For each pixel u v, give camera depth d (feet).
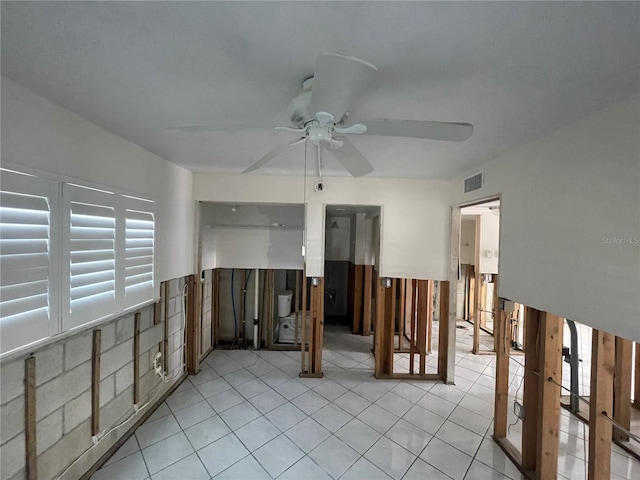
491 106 5.35
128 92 5.15
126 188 7.72
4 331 4.76
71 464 6.44
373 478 7.14
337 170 11.05
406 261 12.15
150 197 8.80
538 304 6.86
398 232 12.12
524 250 7.39
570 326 10.17
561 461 7.94
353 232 18.98
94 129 6.58
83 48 3.93
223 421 9.14
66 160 5.88
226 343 15.88
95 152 6.63
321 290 12.33
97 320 6.75
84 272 6.36
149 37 3.67
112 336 7.67
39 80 4.78
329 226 20.30
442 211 12.01
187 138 7.50
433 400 10.72
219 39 3.69
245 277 15.74
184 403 10.11
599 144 5.37
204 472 7.14
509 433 8.86
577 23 3.27
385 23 3.34
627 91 4.71
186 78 4.65
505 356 8.55
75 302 6.13
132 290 8.02
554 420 7.01
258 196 12.12
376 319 12.44
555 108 5.36
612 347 5.93
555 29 3.38
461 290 22.30
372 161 9.24
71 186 6.00
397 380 12.18
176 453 7.73
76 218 6.14
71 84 4.89
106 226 7.00
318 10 3.17
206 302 14.34
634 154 4.77
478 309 15.71
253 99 5.31
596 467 5.92
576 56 3.88
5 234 4.76
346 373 12.73
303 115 4.48
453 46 3.72
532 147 7.11
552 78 4.41
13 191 4.87
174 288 10.99
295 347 15.30
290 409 9.89
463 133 4.56
